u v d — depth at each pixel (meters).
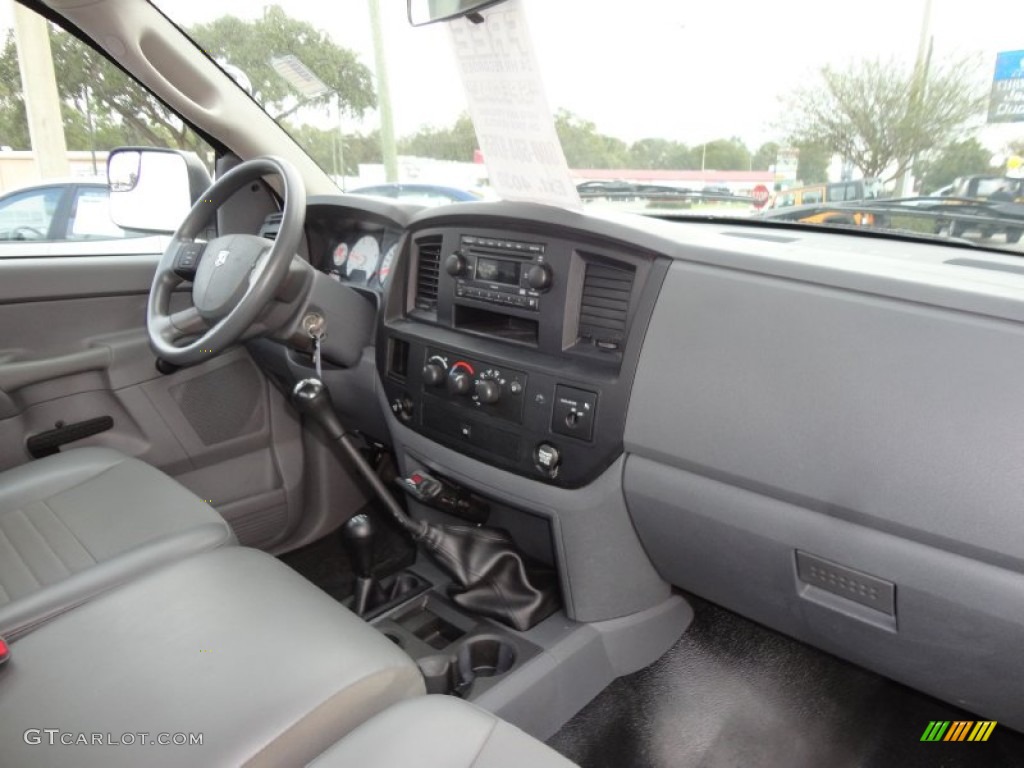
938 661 1.02
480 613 1.41
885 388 0.89
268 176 1.94
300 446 1.98
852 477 0.93
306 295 1.45
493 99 1.10
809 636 1.22
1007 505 0.82
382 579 1.69
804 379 0.96
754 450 1.01
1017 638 0.89
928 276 0.91
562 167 1.09
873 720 1.38
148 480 1.32
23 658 0.82
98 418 1.68
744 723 1.37
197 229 1.64
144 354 1.73
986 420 0.82
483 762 0.67
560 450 1.23
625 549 1.32
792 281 0.98
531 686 1.26
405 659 0.85
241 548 1.08
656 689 1.45
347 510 2.07
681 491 1.13
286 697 0.74
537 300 1.25
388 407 1.57
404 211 1.56
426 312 1.51
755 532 1.07
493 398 1.28
